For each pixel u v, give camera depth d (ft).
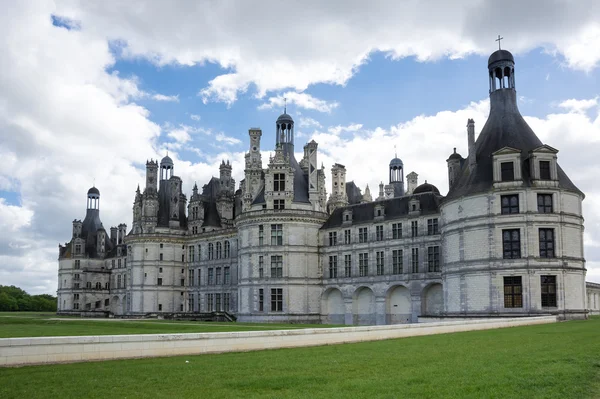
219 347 92.94
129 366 74.69
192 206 394.11
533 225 196.75
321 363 76.43
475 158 217.77
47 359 77.61
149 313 351.46
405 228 262.88
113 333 151.12
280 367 73.05
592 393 55.36
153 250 386.32
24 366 74.84
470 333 129.49
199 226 385.70
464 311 207.72
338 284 287.48
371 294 277.64
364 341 113.29
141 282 383.45
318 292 294.25
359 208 290.15
